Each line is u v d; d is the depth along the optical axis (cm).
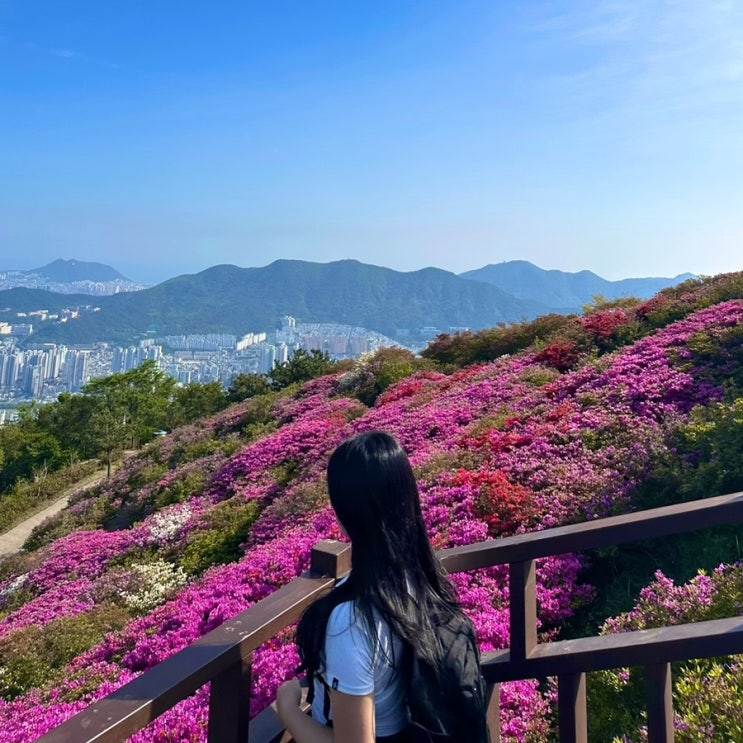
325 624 184
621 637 245
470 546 277
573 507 703
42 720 623
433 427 1264
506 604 577
